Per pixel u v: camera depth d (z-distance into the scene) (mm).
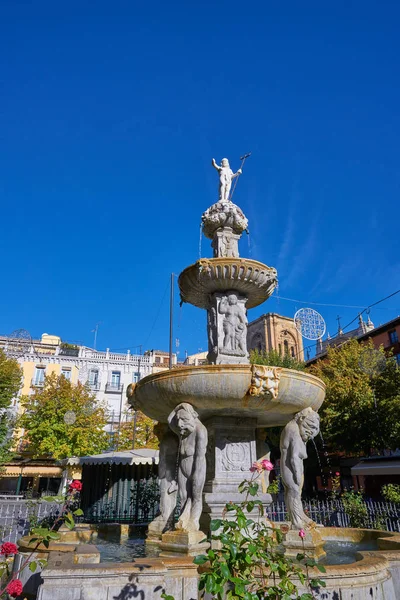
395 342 31859
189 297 8031
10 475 29953
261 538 3365
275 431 23094
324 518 12867
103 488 14727
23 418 28938
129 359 42281
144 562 3885
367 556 4430
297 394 5754
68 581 3525
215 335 7410
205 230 8555
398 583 4332
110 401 40281
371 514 11773
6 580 4727
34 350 40062
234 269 6977
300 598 3090
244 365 5469
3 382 27531
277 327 48406
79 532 7328
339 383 24219
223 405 5688
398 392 22594
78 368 40469
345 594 3754
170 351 20516
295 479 5637
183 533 5020
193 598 3867
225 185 8852
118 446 30859
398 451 25594
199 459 5410
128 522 13977
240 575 3039
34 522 10852
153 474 14680
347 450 24234
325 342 44375
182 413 5512
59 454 27344
